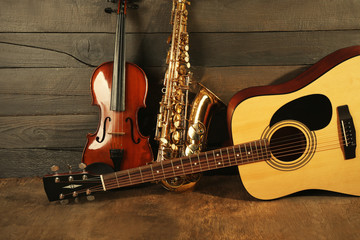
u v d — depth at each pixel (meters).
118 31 1.85
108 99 1.88
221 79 2.12
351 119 1.74
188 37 2.04
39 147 2.21
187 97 1.96
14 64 2.09
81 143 2.21
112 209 1.82
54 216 1.75
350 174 1.79
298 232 1.57
